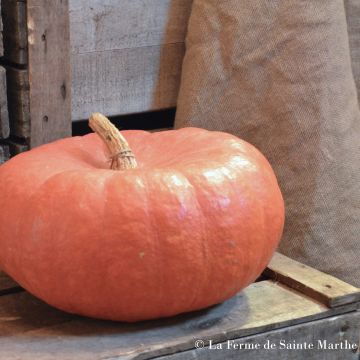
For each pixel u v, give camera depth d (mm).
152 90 1800
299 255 1732
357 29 1919
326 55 1701
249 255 1242
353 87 1785
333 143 1718
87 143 1401
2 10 1569
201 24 1727
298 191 1722
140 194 1184
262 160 1346
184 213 1187
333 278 1418
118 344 1200
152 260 1177
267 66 1716
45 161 1292
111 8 1694
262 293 1389
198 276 1205
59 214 1188
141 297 1200
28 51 1564
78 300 1214
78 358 1159
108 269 1178
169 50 1801
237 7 1700
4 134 1584
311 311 1320
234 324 1268
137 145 1391
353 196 1755
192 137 1378
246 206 1236
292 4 1683
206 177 1222
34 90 1590
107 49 1712
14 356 1163
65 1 1581
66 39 1602
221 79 1729
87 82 1704
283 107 1707
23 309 1322
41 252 1196
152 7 1750
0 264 1317
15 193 1239
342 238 1747
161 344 1198
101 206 1180
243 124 1746
